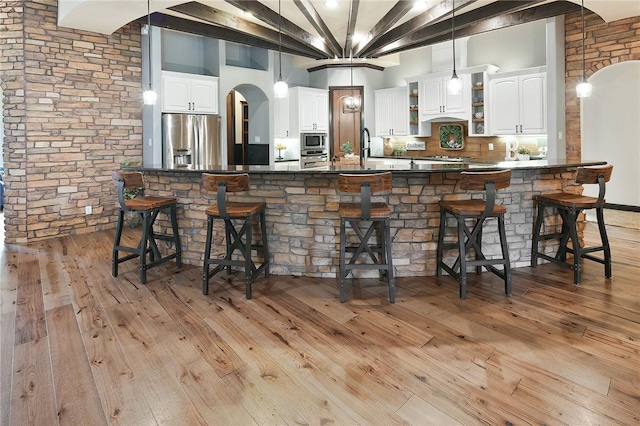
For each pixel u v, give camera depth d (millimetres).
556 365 2268
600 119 7137
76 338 2658
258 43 6973
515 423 1821
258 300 3266
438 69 7664
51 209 5555
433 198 3689
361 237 3271
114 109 6031
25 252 4844
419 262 3744
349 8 5422
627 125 6852
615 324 2746
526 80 6469
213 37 6336
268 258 3766
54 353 2467
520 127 6586
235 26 5766
